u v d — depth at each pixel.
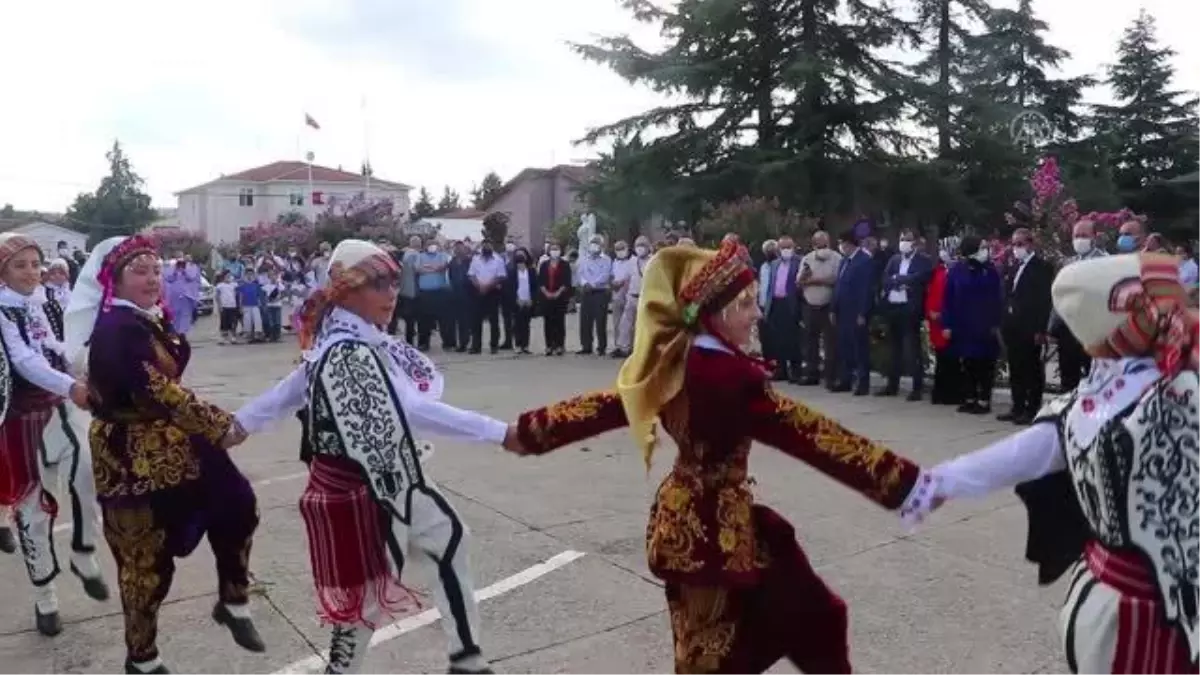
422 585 5.25
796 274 11.98
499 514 6.55
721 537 2.90
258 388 12.81
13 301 4.81
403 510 3.54
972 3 29.91
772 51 24.69
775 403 2.88
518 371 13.69
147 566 3.97
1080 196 28.30
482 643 4.52
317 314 3.71
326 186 61.94
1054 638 4.48
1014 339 9.25
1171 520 2.40
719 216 17.39
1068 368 9.19
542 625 4.73
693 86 24.45
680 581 2.92
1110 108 37.41
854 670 4.18
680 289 2.96
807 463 2.88
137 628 3.98
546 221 50.03
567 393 11.60
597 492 7.11
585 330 15.60
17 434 4.69
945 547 5.76
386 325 3.78
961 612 4.80
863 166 23.59
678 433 2.96
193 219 64.31
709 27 24.14
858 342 11.11
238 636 4.24
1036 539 2.83
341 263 3.62
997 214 24.94
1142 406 2.42
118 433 3.96
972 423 9.42
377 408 3.49
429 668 4.30
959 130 24.75
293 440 9.20
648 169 25.22
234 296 19.98
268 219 61.81
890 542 5.86
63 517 6.69
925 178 23.48
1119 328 2.50
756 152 24.00
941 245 20.30
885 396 11.11
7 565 5.88
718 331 2.94
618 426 3.18
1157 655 2.42
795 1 24.52
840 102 24.22
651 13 24.97
